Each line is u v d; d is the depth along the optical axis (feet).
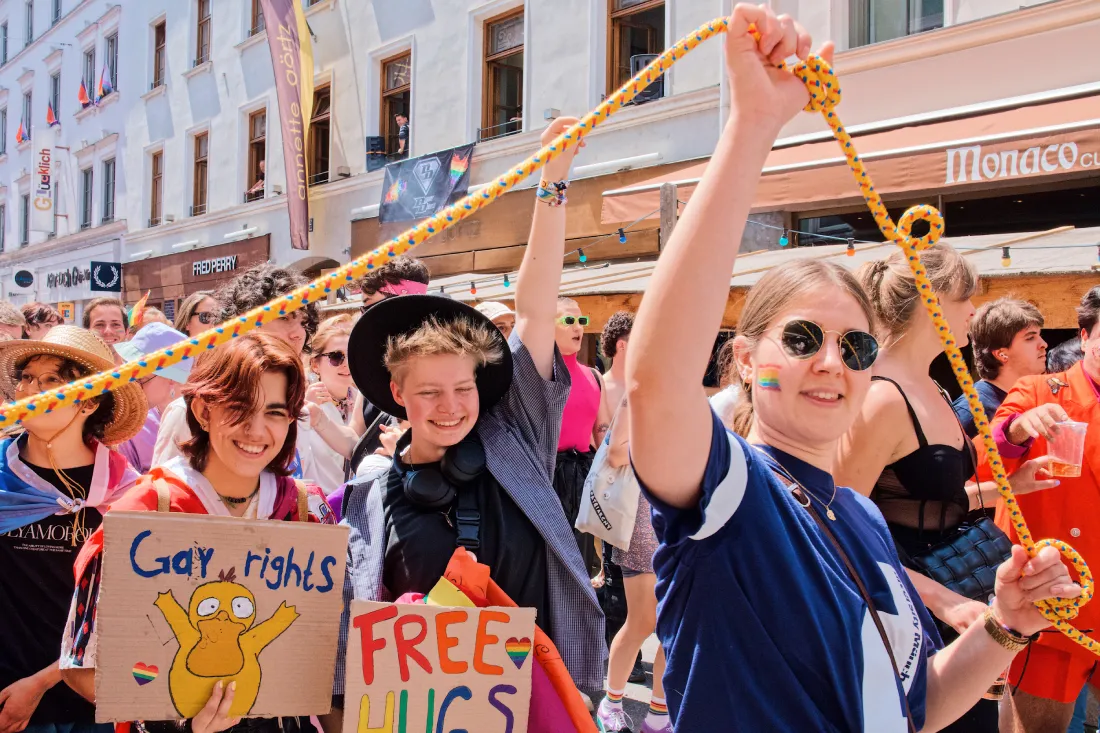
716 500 4.14
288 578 5.37
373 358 7.18
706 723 4.24
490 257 37.81
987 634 5.17
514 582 6.51
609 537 8.54
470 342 6.66
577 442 13.60
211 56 55.98
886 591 4.74
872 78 26.35
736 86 4.00
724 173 3.95
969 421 9.55
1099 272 15.55
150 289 62.08
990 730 7.41
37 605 7.32
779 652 4.21
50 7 77.82
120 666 4.99
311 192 48.39
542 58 36.14
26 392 7.48
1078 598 5.00
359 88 45.44
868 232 26.40
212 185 56.18
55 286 76.59
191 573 5.16
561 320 13.46
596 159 34.71
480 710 5.48
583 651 6.59
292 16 45.70
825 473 4.89
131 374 3.50
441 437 6.49
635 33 33.91
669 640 4.48
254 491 6.36
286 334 11.06
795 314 4.75
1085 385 9.53
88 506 7.55
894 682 4.47
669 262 3.96
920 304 7.52
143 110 63.41
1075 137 18.94
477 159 38.91
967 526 7.44
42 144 74.49
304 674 5.37
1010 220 24.09
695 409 3.99
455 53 40.04
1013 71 23.65
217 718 5.10
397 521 6.56
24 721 6.96
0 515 7.22
